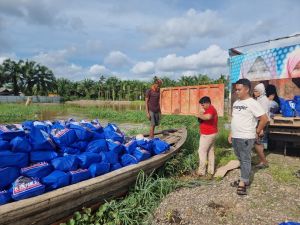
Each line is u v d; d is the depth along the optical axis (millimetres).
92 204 4637
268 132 8883
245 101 5535
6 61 88562
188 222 4691
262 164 7293
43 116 30250
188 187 6156
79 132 5324
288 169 7211
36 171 4227
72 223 4121
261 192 5688
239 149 5609
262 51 9656
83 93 97688
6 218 3369
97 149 5441
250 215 4836
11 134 4395
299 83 10211
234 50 10867
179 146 7719
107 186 4766
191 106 12320
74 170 4672
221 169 7086
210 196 5574
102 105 64812
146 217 4859
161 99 13961
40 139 4570
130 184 5438
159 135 10156
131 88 88562
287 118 8359
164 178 6070
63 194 3996
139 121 23219
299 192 5734
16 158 4113
